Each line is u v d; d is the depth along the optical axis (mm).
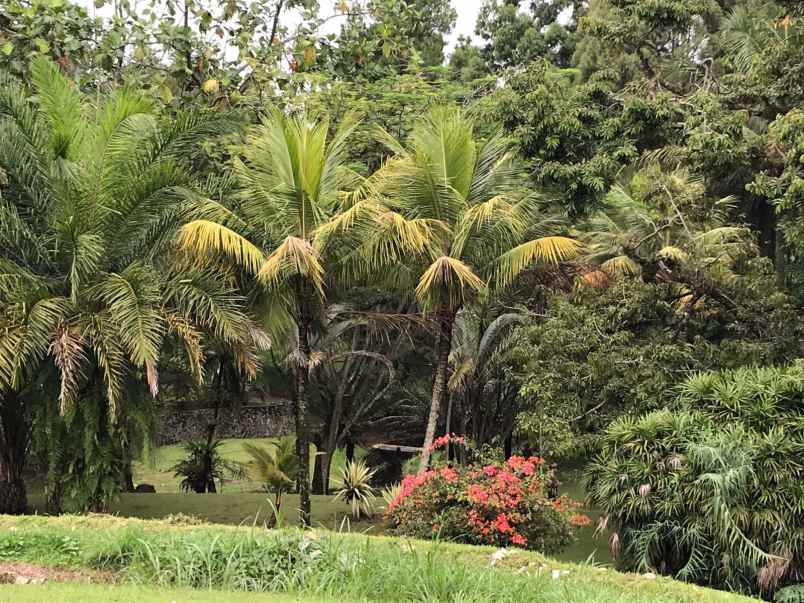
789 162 12078
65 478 12297
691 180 18797
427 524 11398
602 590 6902
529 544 11359
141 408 12781
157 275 12531
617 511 11023
